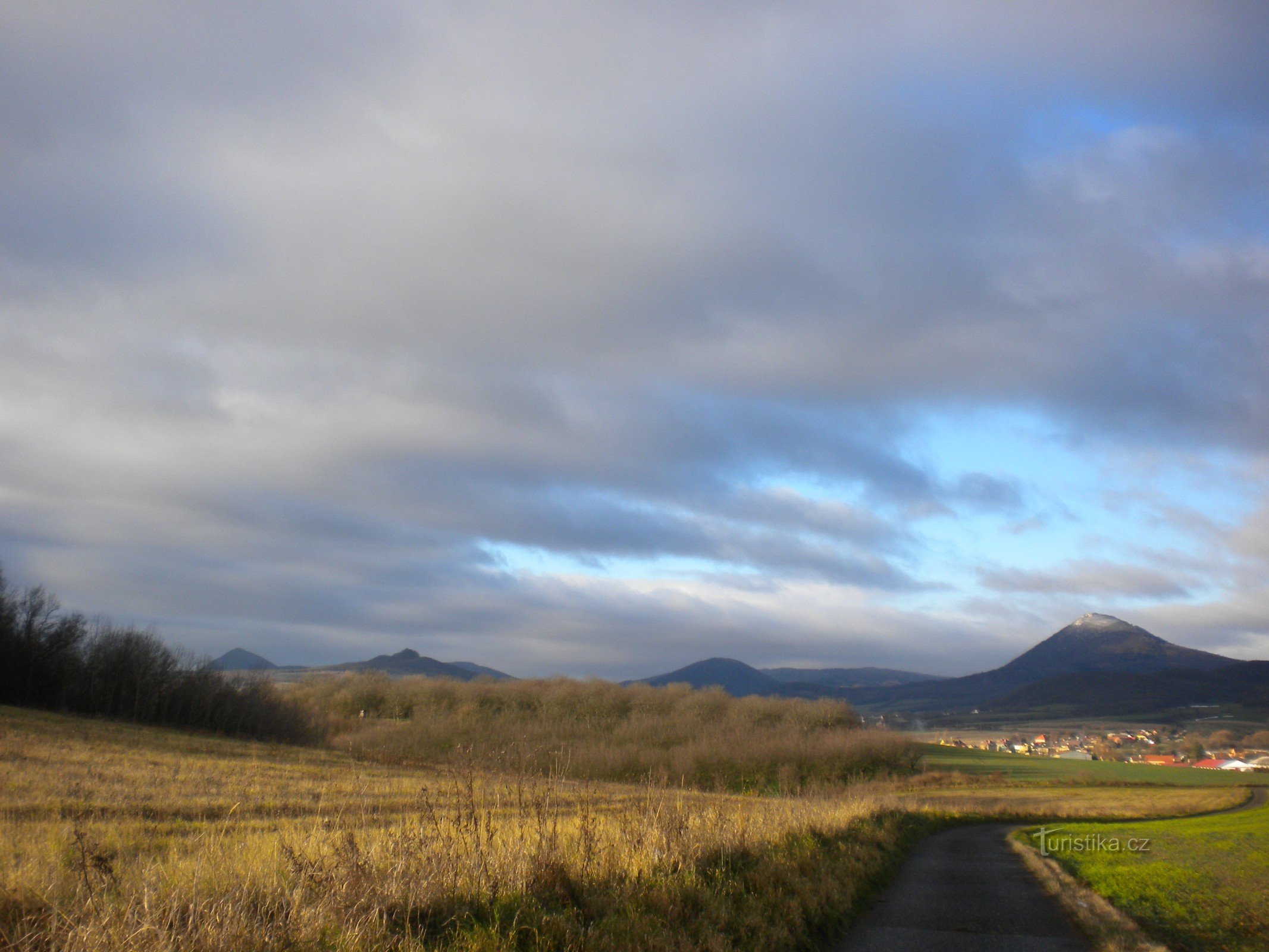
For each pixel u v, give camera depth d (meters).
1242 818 43.72
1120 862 20.25
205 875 7.64
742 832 13.63
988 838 30.30
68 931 5.95
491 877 8.59
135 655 64.88
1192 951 10.59
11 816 16.02
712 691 93.06
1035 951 10.51
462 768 11.61
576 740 72.69
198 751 43.16
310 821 14.77
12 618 62.00
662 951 7.94
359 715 90.75
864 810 26.23
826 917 11.53
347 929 6.65
